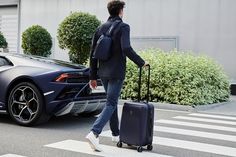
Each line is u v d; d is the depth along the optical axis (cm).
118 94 491
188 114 925
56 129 639
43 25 1988
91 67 513
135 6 1705
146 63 488
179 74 1040
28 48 1716
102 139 568
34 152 486
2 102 664
